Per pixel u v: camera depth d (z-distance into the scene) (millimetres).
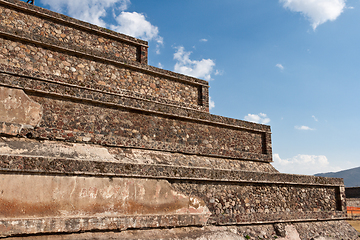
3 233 5719
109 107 9477
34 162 6355
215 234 8242
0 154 6051
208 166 10742
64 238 6270
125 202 7258
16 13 10328
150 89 12703
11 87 8023
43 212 6258
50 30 10914
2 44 9453
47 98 8555
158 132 10320
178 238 7555
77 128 8805
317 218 11000
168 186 8008
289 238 9672
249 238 8812
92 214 6781
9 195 6008
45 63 10164
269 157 13430
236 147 12516
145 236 7172
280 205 10188
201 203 8477
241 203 9297
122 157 8742
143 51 12938
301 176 10961
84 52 10938
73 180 6746
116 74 11805
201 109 14148
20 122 7953
